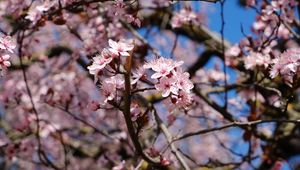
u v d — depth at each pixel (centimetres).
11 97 484
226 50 514
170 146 334
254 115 393
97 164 631
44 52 597
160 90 222
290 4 364
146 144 436
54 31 595
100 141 635
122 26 466
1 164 661
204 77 525
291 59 265
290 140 549
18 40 382
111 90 239
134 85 241
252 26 402
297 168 522
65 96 433
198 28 542
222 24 371
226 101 429
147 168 342
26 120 460
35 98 535
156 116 355
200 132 310
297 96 603
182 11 427
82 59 487
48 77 600
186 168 322
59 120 652
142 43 464
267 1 391
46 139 600
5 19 422
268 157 463
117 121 632
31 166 654
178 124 767
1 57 242
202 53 584
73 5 313
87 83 636
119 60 229
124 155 604
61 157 644
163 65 226
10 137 541
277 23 368
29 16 335
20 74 618
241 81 461
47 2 332
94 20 439
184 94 230
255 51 398
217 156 842
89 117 629
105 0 301
